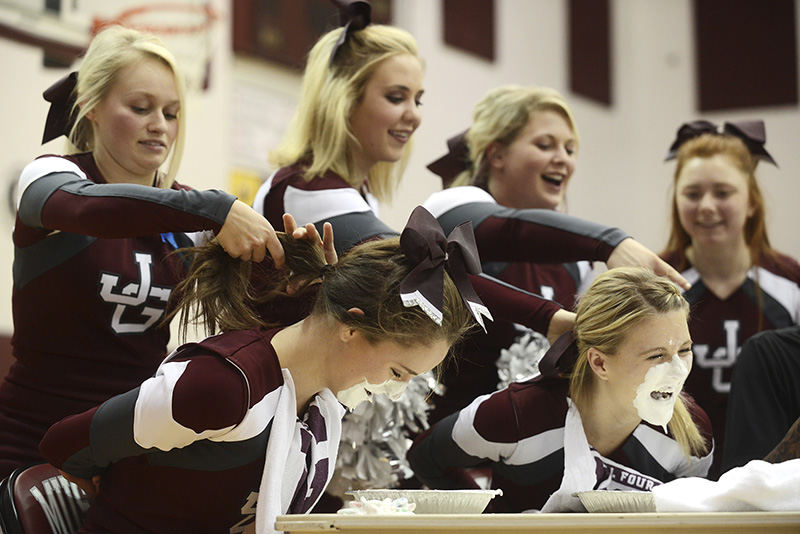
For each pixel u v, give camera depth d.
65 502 5.29
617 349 5.39
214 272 4.88
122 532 4.63
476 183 7.82
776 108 23.09
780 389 6.30
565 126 7.68
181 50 15.16
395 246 4.68
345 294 4.55
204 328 5.02
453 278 4.62
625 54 24.36
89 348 5.77
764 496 4.37
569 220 6.00
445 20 19.98
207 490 4.52
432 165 8.17
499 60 21.22
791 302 8.23
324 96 6.73
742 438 6.20
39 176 5.31
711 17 23.72
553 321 5.94
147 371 5.92
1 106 12.39
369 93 6.81
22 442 5.75
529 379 5.89
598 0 23.83
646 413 5.39
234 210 4.68
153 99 5.91
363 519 3.97
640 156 24.19
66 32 12.98
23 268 5.70
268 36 17.52
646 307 5.36
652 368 5.33
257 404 4.43
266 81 17.59
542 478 5.75
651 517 3.98
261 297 5.02
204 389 4.27
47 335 5.75
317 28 18.47
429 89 19.48
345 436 6.53
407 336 4.45
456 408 7.27
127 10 14.11
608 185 23.75
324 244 4.90
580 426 5.62
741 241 8.22
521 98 7.69
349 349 4.57
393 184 7.44
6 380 5.95
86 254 5.68
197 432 4.30
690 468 5.85
